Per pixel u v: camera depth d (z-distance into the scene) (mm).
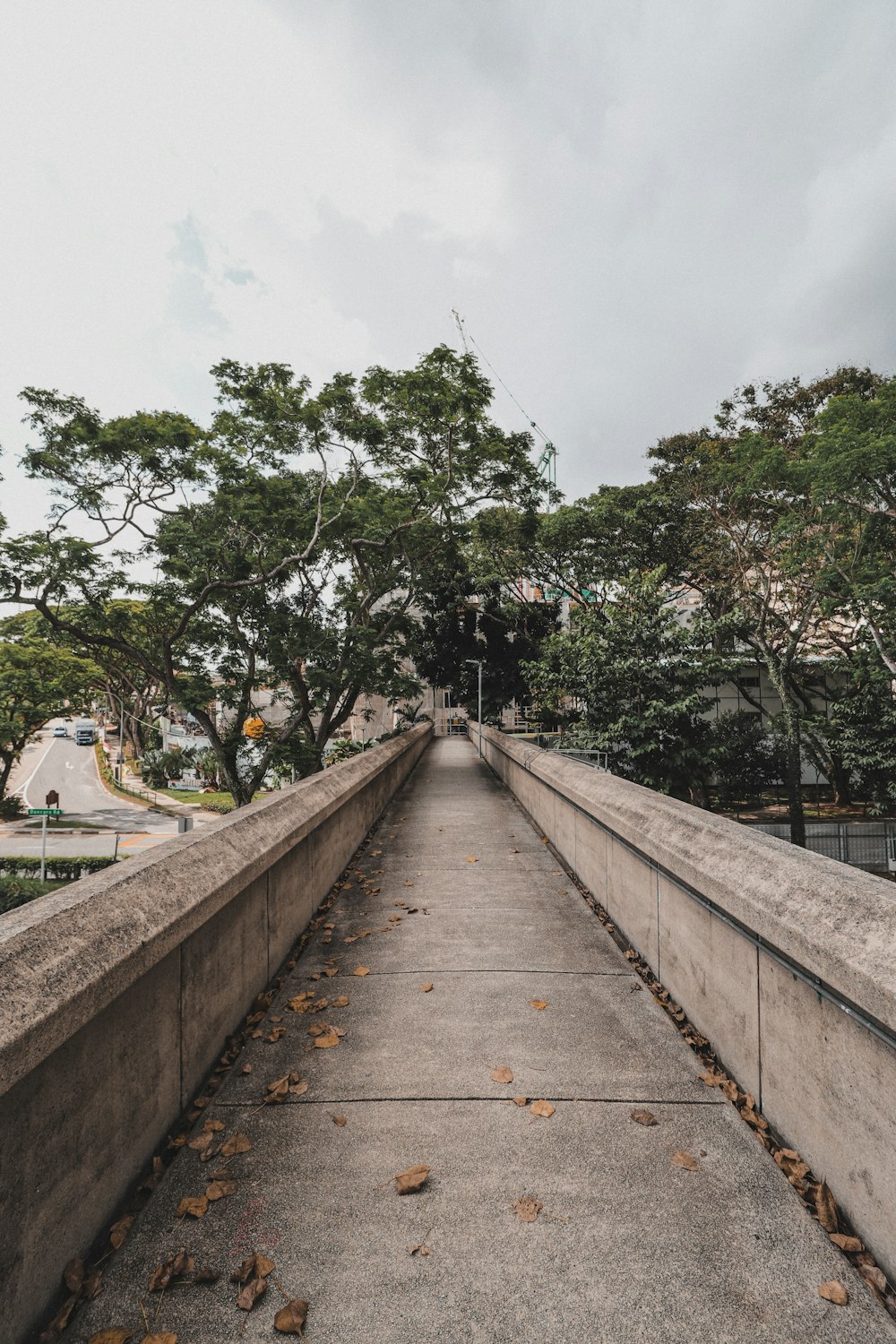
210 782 55500
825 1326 1699
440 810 11039
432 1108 2695
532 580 30562
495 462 21016
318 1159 2383
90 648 25031
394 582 23266
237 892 3178
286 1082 2834
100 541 17609
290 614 20703
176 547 18062
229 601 20328
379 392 17672
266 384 17719
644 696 14406
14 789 56375
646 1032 3328
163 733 49094
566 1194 2193
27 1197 1652
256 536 19625
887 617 16391
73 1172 1864
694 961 3340
